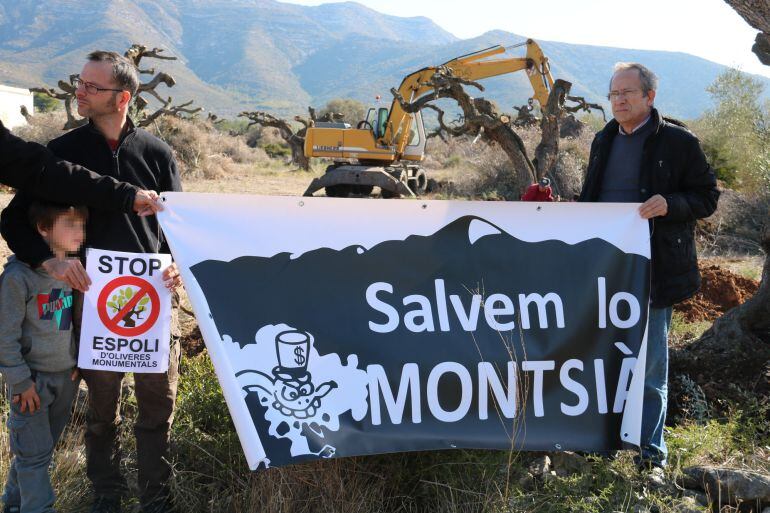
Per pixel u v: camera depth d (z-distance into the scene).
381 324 3.52
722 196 14.52
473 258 3.66
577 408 3.66
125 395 4.18
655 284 3.82
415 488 3.55
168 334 3.31
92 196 3.08
